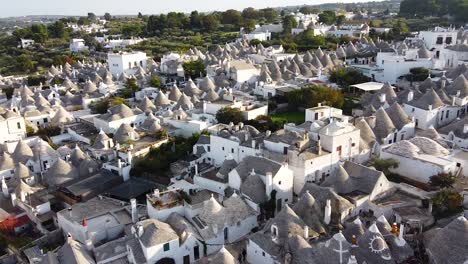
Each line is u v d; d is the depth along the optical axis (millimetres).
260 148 91062
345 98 139375
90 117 133375
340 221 69438
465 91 116938
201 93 150000
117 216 79312
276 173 77375
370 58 192250
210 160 100812
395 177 84375
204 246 70188
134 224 73250
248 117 120188
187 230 69375
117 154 102625
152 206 74438
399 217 69188
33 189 90688
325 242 60344
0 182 94812
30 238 80062
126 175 95812
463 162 82000
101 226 75750
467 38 192875
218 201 77562
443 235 59156
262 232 66938
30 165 102062
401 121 102500
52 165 96750
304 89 132625
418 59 159000
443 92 115438
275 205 78250
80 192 88000
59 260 66438
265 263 64312
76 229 75812
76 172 96125
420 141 88125
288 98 133625
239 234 74000
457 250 57250
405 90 125500
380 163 85500
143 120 128750
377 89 139000
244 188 77688
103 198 86312
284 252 61844
